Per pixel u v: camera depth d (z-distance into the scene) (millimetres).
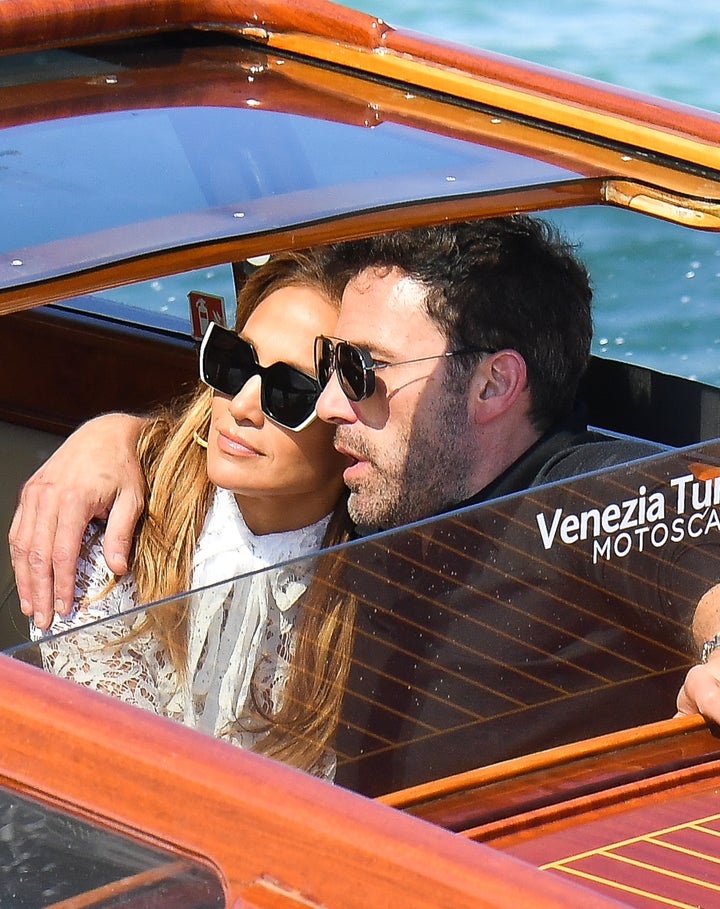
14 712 3820
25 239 6008
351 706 5457
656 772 5852
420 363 6793
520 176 6578
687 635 6066
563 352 7125
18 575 7383
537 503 5602
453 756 5699
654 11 35812
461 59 7176
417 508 6973
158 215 6199
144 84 7117
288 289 6895
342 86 7246
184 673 5230
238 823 3541
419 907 3332
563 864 5391
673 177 6629
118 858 3730
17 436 9594
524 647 5734
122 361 9281
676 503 5879
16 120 6738
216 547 7227
